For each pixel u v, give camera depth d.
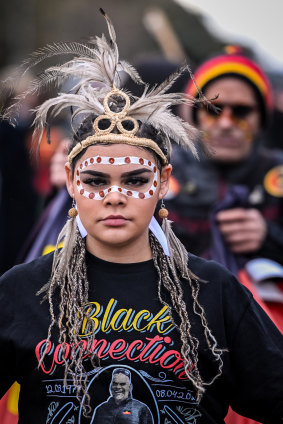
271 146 8.05
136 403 2.89
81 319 2.96
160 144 3.07
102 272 3.05
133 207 2.95
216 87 5.43
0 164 7.22
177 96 3.09
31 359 2.96
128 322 2.97
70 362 2.92
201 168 5.39
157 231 3.15
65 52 3.22
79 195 2.99
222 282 3.09
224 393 3.05
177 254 3.12
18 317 3.02
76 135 3.02
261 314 3.13
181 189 5.32
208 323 3.00
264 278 4.64
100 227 2.96
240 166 5.49
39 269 3.11
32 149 3.26
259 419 3.10
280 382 3.00
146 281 3.05
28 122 7.18
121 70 3.25
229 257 4.83
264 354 3.03
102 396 2.89
